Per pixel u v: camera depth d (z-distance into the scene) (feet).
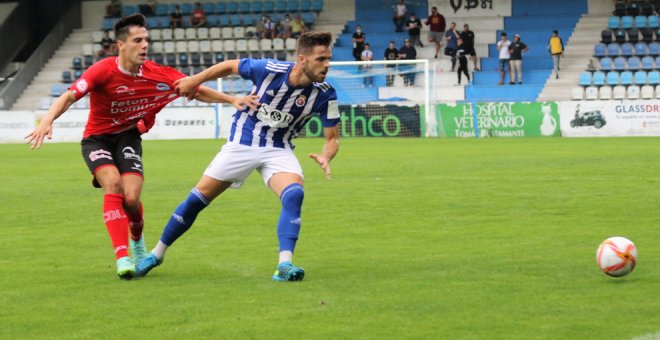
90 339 33.30
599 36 235.61
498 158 124.47
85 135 47.26
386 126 197.06
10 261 50.93
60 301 39.75
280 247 43.73
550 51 223.71
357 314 36.29
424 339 32.42
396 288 41.34
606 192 79.97
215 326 34.76
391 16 253.85
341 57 241.76
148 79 46.14
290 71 43.27
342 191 84.64
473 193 81.25
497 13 247.70
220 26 254.68
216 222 65.92
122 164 46.50
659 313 35.65
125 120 46.91
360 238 57.62
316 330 33.94
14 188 93.91
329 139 45.21
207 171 45.19
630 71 221.66
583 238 55.83
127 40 45.14
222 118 203.62
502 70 222.89
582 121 186.60
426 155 133.49
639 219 63.98
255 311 37.11
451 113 194.90
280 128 44.45
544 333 32.96
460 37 223.71
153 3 263.29
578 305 37.19
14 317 36.88
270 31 242.99
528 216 66.44
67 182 100.68
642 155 124.88
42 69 247.70
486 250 52.03
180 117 204.13
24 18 264.52
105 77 45.39
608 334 32.71
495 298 38.81
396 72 215.31
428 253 51.42
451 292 40.19
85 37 258.78
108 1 265.75
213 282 43.62
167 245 45.57
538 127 189.16
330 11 257.14
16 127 205.57
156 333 33.94
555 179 92.32
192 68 244.01
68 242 58.23
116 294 41.09
